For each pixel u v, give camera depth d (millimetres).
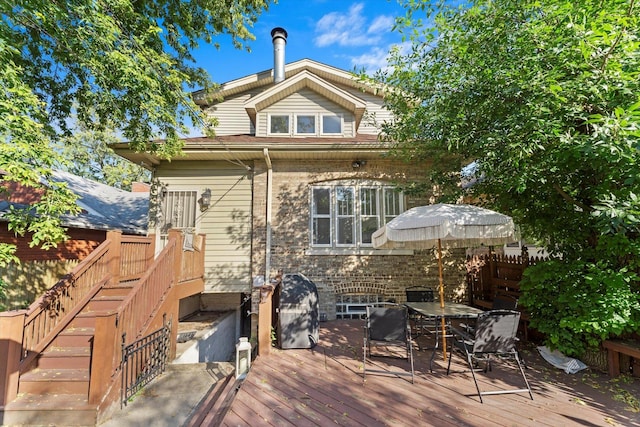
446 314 4609
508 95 4645
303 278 5723
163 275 5590
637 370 4242
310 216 8531
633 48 3465
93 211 9984
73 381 4078
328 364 4590
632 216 3211
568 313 4590
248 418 3047
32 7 4914
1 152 3672
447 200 7109
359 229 8531
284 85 9539
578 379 4203
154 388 4512
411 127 6559
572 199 5039
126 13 6270
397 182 8312
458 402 3473
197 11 9305
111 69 5883
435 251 8430
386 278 8344
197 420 3568
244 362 4223
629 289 4176
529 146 4289
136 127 7145
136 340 4527
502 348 3873
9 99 4125
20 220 4211
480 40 4945
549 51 4094
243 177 8742
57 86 7793
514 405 3426
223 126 12195
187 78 7371
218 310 10547
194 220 8602
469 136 5301
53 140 7828
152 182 8688
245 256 8484
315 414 3141
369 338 4270
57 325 4711
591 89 3707
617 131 3295
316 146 7996
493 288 7359
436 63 5746
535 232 6004
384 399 3508
